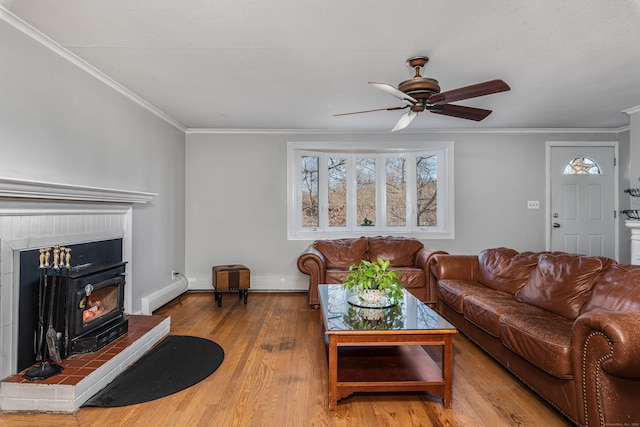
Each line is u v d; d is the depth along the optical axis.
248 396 2.15
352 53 2.61
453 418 1.94
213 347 2.91
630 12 2.08
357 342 2.04
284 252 5.08
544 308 2.55
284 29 2.26
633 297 1.97
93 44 2.46
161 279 4.23
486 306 2.64
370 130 5.04
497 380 2.38
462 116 2.90
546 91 3.46
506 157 5.10
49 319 2.20
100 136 3.05
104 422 1.89
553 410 2.01
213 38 2.38
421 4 1.99
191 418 1.93
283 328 3.41
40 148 2.41
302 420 1.92
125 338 2.69
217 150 5.03
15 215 2.13
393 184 5.35
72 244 2.63
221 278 4.24
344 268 4.43
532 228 5.10
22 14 2.09
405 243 4.61
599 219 5.09
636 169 4.06
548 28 2.26
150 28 2.25
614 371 1.51
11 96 2.18
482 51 2.59
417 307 2.54
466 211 5.11
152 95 3.55
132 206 3.49
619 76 3.09
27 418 1.93
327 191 5.32
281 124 4.73
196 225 5.03
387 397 2.16
